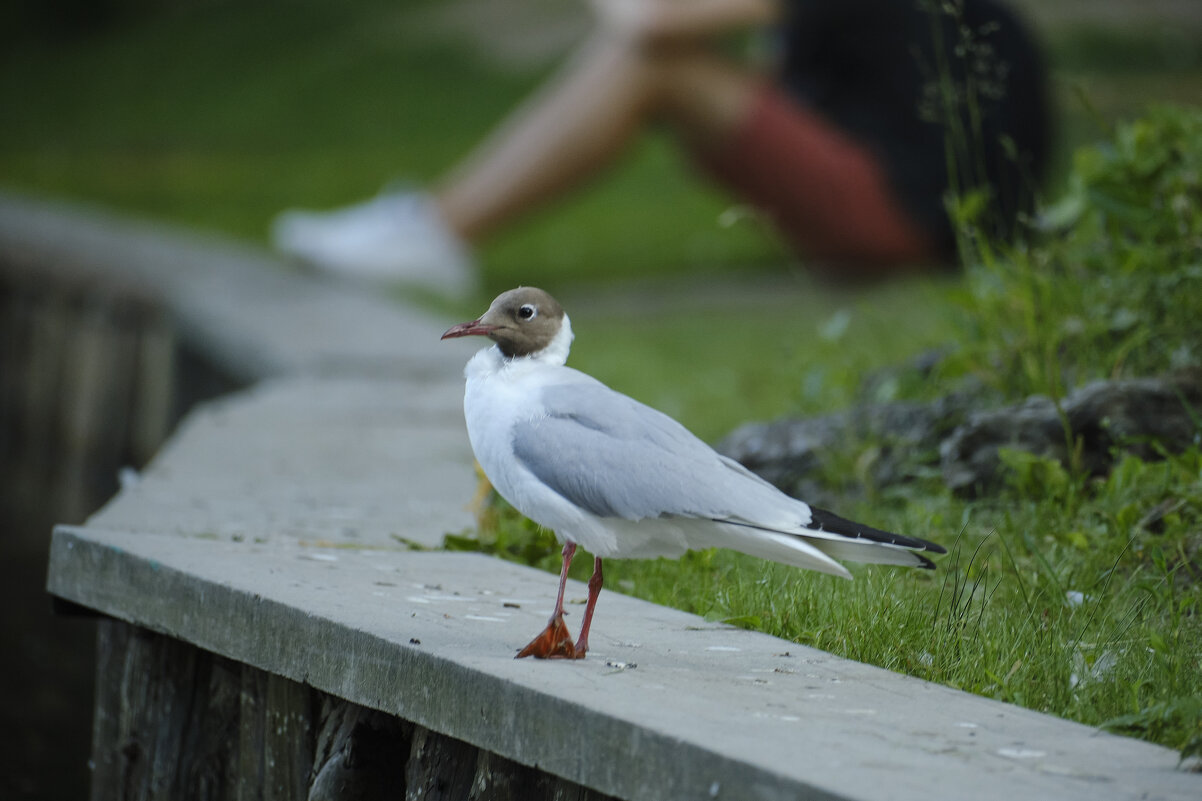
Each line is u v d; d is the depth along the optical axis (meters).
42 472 28.33
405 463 12.29
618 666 6.36
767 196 25.58
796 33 25.28
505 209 26.47
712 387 16.20
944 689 6.21
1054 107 23.86
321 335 20.52
